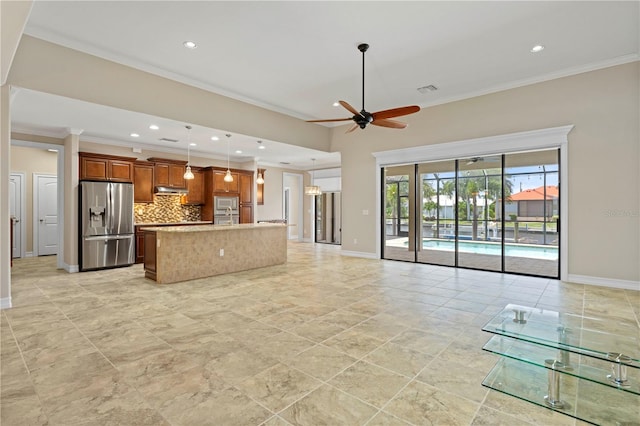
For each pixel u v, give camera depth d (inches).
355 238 313.3
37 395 81.3
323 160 401.4
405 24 149.9
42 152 336.2
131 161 274.5
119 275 228.2
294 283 201.5
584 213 196.2
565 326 99.8
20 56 153.7
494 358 101.2
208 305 156.1
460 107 244.2
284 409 75.7
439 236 268.1
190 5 135.5
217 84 222.2
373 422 71.0
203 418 72.4
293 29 153.7
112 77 181.9
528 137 213.9
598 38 163.0
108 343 112.6
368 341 114.0
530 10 139.7
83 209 240.8
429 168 270.5
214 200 335.0
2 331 123.1
